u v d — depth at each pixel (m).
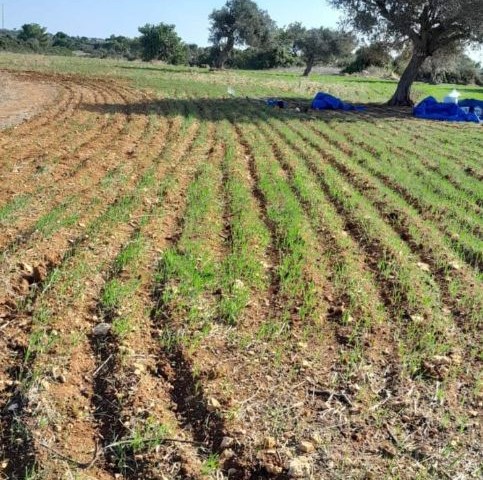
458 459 4.50
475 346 6.15
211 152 14.72
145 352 5.72
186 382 5.29
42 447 4.39
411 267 7.96
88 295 6.70
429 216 10.48
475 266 8.35
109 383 5.20
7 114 19.33
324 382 5.41
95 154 13.46
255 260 7.86
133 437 4.52
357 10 30.70
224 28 64.56
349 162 14.34
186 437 4.65
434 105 26.28
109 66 51.06
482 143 18.84
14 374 5.23
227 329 6.18
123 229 8.78
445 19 28.22
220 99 28.34
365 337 6.18
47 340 5.66
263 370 5.51
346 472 4.30
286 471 4.28
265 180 11.71
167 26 77.44
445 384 5.45
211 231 8.93
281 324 6.32
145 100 25.53
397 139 18.77
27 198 9.71
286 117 22.50
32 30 94.00
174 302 6.58
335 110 27.59
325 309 6.76
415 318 6.55
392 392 5.32
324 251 8.47
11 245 7.74
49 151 13.46
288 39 79.31
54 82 32.56
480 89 54.03
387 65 37.03
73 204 9.62
